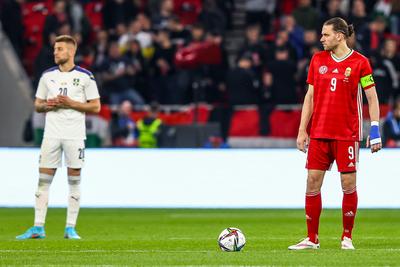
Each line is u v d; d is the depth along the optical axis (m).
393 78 87.25
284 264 33.19
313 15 91.94
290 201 73.88
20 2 96.62
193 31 91.06
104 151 74.00
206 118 85.19
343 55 39.16
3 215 65.56
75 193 47.41
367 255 36.22
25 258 35.66
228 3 101.50
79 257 35.97
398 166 73.00
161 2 99.75
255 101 86.00
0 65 91.56
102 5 101.00
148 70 90.94
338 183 72.69
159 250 39.53
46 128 47.06
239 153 74.00
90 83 47.16
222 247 38.19
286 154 73.88
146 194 73.94
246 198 73.81
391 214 66.88
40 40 98.38
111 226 56.41
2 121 91.06
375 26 91.88
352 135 38.97
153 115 82.25
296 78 86.62
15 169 73.69
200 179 74.00
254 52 89.94
